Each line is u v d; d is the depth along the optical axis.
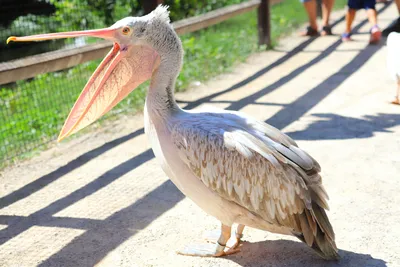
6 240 1.80
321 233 1.52
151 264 1.62
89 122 1.63
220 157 1.48
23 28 4.03
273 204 1.50
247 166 1.47
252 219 1.56
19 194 2.14
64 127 1.63
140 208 1.97
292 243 1.69
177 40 1.58
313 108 2.90
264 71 3.72
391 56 2.79
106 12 4.54
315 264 1.56
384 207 1.84
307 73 3.58
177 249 1.69
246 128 1.55
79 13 4.43
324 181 2.05
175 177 1.57
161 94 1.56
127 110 3.06
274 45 4.39
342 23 5.00
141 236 1.78
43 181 2.24
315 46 4.29
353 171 2.12
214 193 1.53
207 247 1.67
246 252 1.65
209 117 1.56
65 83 3.62
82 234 1.81
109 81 1.61
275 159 1.46
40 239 1.80
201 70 3.76
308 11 4.55
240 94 3.24
